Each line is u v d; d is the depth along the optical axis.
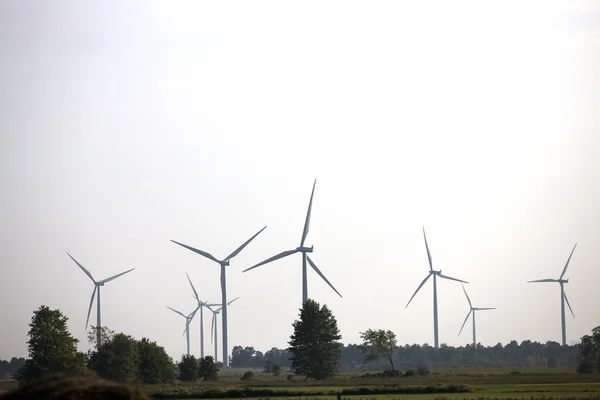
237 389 124.81
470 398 101.69
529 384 141.88
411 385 133.50
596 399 93.88
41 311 146.38
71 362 144.50
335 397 112.94
